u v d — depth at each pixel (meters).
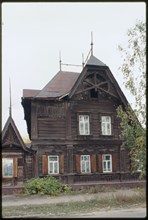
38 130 31.56
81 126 33.06
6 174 29.73
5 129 29.98
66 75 36.84
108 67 33.66
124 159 33.50
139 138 22.36
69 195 27.69
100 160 32.91
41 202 23.09
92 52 34.19
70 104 32.72
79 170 32.12
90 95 33.56
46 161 31.28
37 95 32.94
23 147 30.23
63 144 32.00
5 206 20.69
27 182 29.59
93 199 22.61
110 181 32.81
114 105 34.19
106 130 33.72
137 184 33.03
